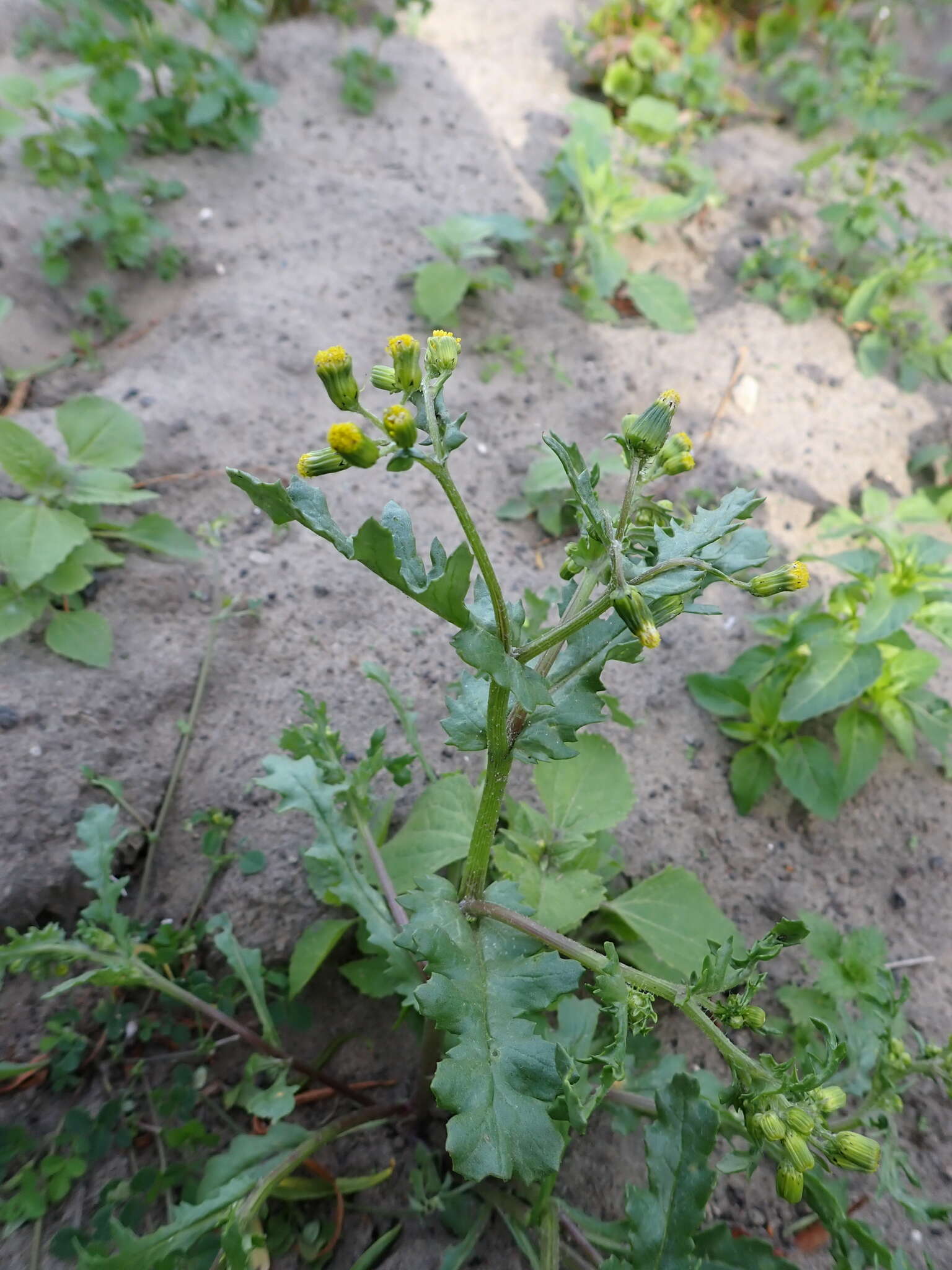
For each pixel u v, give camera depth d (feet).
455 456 1.34
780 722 1.07
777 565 1.31
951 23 2.34
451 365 0.49
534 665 0.67
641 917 0.85
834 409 1.51
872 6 2.34
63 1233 0.70
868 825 1.08
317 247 1.58
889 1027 0.68
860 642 1.04
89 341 1.36
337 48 1.99
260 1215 0.72
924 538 1.10
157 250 1.52
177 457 1.24
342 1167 0.78
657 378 1.51
